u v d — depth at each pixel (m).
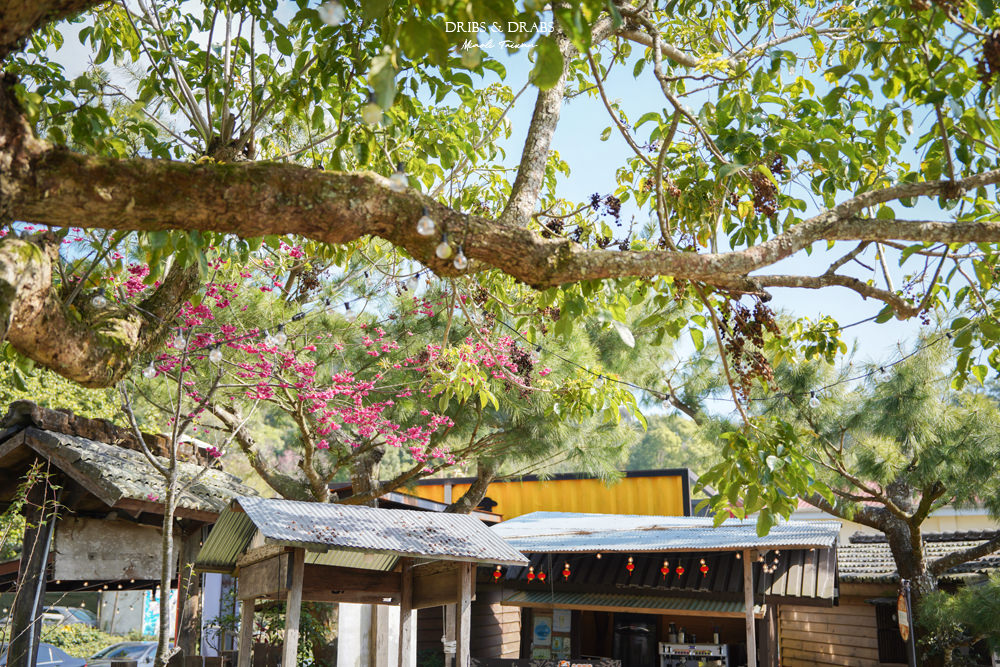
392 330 10.09
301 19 4.23
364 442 10.00
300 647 9.21
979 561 12.13
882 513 11.67
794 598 9.59
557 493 16.48
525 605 10.98
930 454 9.82
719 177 3.61
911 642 9.28
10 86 2.16
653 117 4.31
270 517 5.77
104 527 7.12
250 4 4.65
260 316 7.41
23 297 2.39
